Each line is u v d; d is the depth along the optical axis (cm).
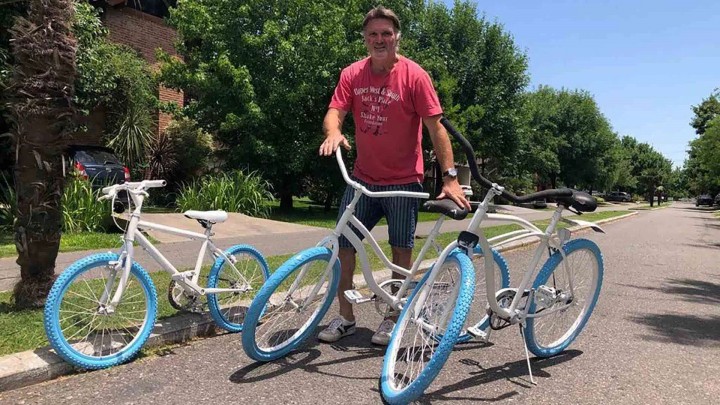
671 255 1071
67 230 853
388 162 384
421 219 1492
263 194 1298
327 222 1269
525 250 837
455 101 2381
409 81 372
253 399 302
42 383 315
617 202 8019
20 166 407
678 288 701
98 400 294
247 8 1377
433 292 315
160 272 565
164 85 1451
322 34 1409
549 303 369
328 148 361
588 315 412
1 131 1002
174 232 388
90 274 343
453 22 2427
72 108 416
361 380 335
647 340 448
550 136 4109
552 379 350
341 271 395
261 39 1359
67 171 435
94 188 976
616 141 5359
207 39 1409
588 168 4725
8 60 926
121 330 368
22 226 409
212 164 1549
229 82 1392
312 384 326
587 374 362
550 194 350
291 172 1463
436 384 335
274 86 1380
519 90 2569
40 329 370
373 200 395
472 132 2275
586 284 406
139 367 344
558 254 371
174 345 387
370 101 382
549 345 392
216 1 1422
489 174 2933
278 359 365
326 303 382
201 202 1162
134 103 1331
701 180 5175
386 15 362
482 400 313
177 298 421
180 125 1523
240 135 1453
